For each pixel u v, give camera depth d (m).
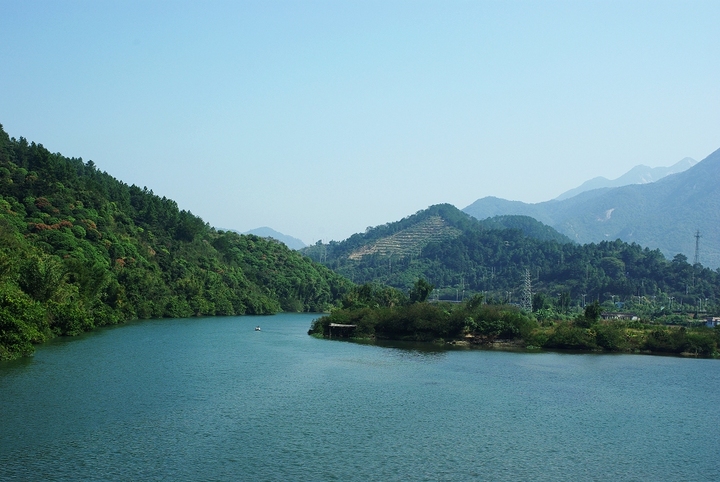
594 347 158.75
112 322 179.12
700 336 156.00
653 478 58.06
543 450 65.25
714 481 57.72
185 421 70.94
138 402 78.94
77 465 55.62
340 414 76.88
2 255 119.12
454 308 182.75
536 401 88.12
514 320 166.12
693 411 84.81
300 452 61.53
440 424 73.75
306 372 106.88
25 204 197.88
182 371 102.31
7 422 67.56
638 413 82.88
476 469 58.72
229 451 61.00
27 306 108.19
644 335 162.50
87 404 76.50
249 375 101.44
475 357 135.38
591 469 60.00
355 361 123.50
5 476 52.41
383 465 58.69
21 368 97.00
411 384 98.00
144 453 59.47
